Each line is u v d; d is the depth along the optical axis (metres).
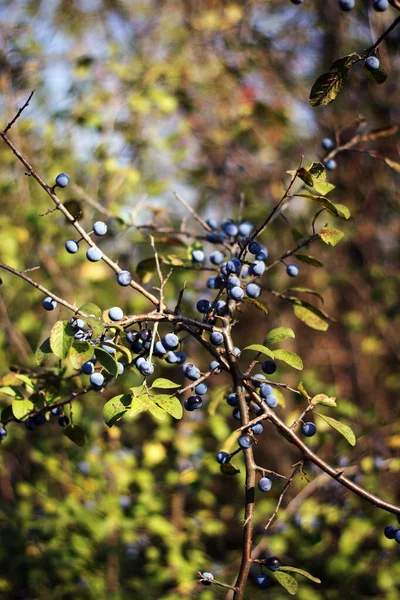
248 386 1.21
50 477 2.21
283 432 1.21
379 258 2.93
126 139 2.46
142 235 1.81
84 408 2.09
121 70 2.42
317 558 1.95
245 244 1.24
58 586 1.86
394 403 2.71
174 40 2.80
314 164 1.19
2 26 2.48
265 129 2.79
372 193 2.92
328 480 1.84
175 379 2.56
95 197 2.26
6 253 2.11
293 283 2.76
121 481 1.98
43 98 2.52
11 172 2.41
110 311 1.18
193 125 2.65
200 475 1.99
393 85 2.72
